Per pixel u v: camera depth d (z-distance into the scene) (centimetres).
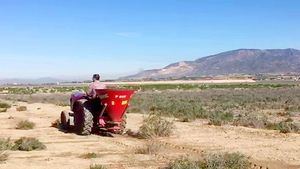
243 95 7094
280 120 2936
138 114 3191
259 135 2027
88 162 1367
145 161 1387
